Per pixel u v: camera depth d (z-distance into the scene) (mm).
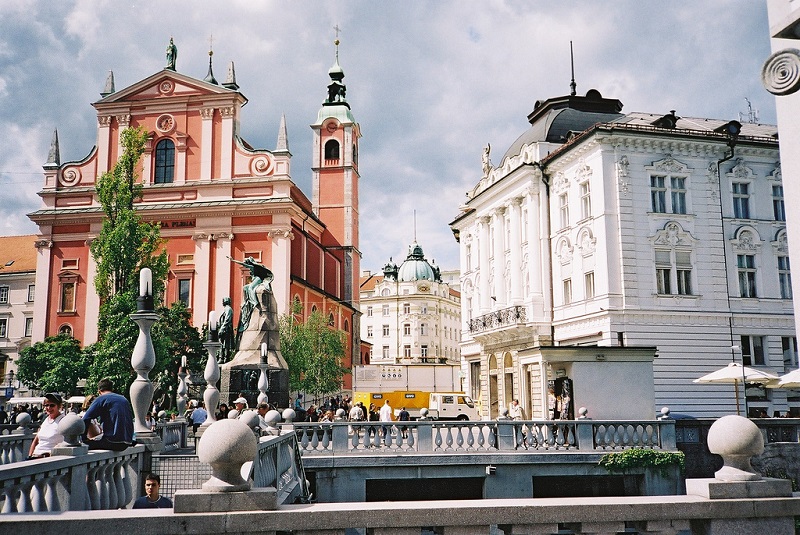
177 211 51188
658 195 33500
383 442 20391
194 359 43219
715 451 6164
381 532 5566
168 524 5281
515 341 39125
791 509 5910
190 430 24000
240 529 5359
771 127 40469
